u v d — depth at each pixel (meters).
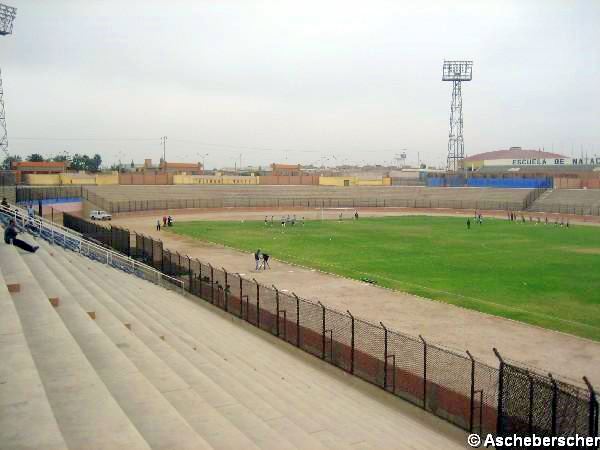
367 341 23.06
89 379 10.98
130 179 139.00
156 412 10.55
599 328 28.38
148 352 15.02
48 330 14.05
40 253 28.86
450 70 171.12
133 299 26.05
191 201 116.31
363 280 40.97
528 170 182.88
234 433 10.67
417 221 97.56
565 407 13.75
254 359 21.45
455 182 158.12
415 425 16.94
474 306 33.09
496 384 16.69
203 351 19.62
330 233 76.00
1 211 40.75
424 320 29.59
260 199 124.12
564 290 38.09
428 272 45.22
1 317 13.73
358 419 16.16
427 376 18.77
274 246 61.69
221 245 62.09
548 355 23.91
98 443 8.54
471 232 78.38
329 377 21.14
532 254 56.19
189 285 34.78
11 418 8.56
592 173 154.50
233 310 29.95
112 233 48.19
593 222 99.12
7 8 90.88
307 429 14.09
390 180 171.50
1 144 98.81
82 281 24.73
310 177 166.12
